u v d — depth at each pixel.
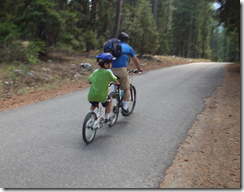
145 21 21.47
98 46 19.34
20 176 3.23
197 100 7.47
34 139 4.49
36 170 3.38
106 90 4.43
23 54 11.92
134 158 3.79
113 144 4.32
